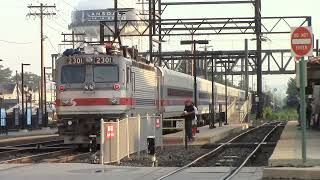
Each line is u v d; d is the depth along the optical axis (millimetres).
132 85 81500
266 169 43219
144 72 90750
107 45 78688
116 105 76250
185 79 139125
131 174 46969
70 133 76812
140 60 93000
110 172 48562
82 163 57531
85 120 76625
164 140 90250
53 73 79750
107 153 57562
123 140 63125
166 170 50062
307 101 127250
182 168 51594
